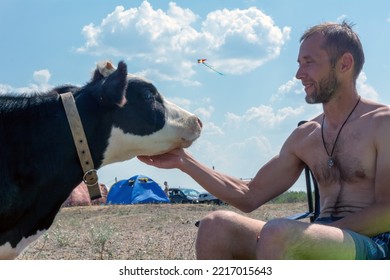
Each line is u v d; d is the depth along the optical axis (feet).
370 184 12.22
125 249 27.27
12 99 15.05
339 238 10.34
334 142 12.77
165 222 44.62
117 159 16.43
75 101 15.55
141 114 16.15
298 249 9.88
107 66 16.25
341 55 12.41
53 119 15.03
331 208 12.64
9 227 14.32
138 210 61.67
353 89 12.69
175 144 16.88
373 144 12.07
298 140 13.99
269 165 14.55
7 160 14.21
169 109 16.92
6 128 14.49
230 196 14.48
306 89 12.78
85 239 31.22
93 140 15.52
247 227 11.46
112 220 47.73
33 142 14.62
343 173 12.51
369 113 12.35
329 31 12.48
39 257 24.67
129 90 16.17
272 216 47.34
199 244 11.60
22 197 14.37
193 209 63.93
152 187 85.97
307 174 16.17
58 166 14.87
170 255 25.13
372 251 11.16
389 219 11.55
